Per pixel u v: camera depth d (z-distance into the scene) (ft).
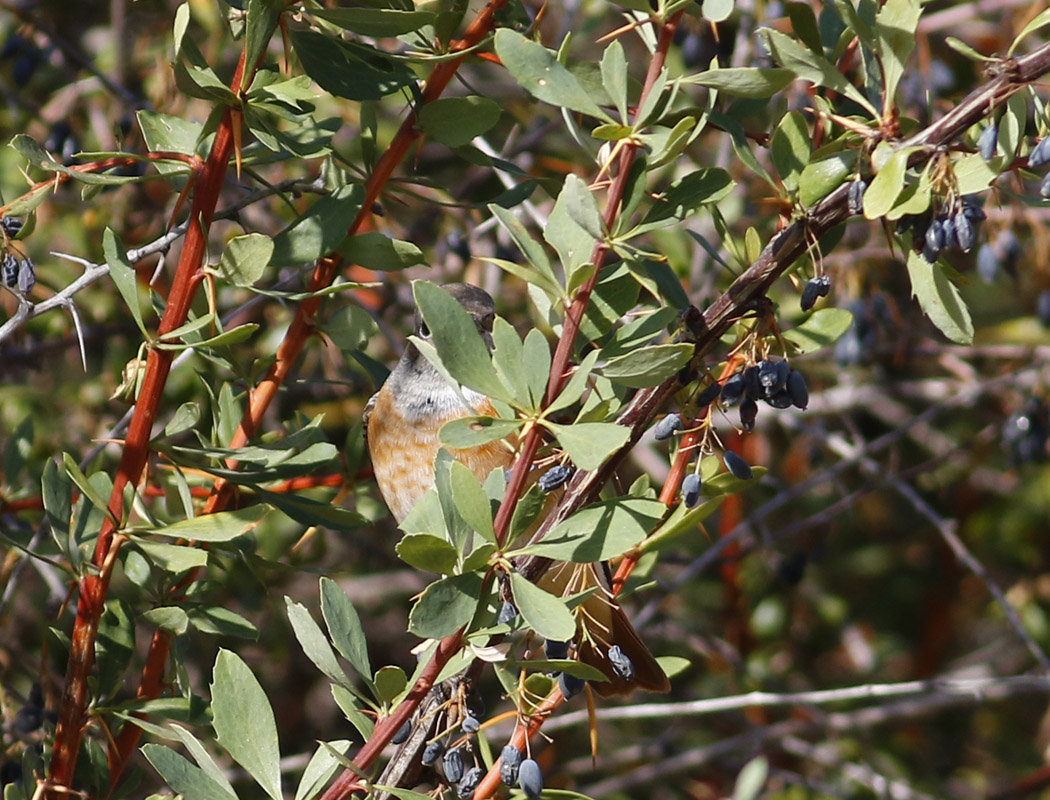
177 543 18.19
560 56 13.65
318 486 23.35
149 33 31.99
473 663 15.15
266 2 15.29
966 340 14.25
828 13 16.55
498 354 12.59
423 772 15.49
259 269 15.83
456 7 16.97
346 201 16.53
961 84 34.22
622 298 14.89
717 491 15.94
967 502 38.01
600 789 29.68
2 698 20.35
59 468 17.01
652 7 13.82
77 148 25.64
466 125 17.08
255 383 19.24
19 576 20.80
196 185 16.12
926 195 13.29
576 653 15.37
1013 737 37.35
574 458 12.12
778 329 14.23
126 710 16.63
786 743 30.12
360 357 20.54
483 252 30.86
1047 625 36.14
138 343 28.86
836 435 33.53
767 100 17.12
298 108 16.25
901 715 32.91
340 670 13.66
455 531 13.16
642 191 13.48
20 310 16.42
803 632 35.29
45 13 32.30
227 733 14.05
